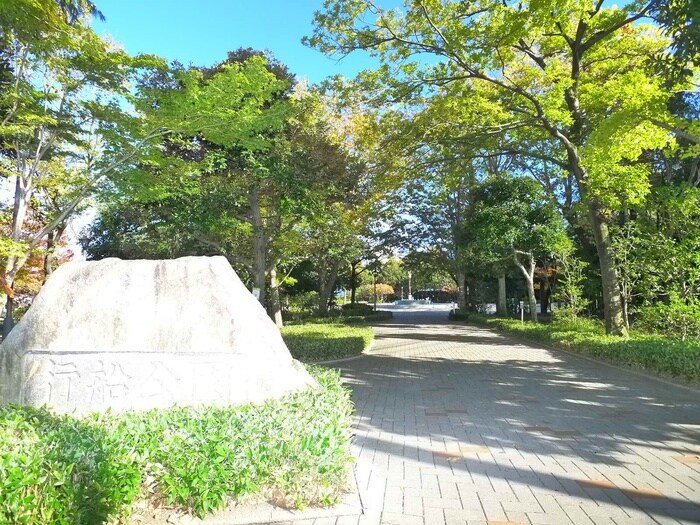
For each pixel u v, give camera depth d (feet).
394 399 27.71
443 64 44.24
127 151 42.19
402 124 47.85
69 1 38.75
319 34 43.96
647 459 17.20
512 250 74.79
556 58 47.01
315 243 69.67
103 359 17.95
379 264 126.41
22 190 44.42
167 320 18.39
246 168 51.67
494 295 124.77
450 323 110.42
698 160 56.03
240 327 18.49
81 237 86.12
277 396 18.15
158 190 45.32
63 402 17.72
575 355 47.62
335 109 51.01
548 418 23.11
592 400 27.14
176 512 11.99
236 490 12.08
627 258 49.08
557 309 71.10
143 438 12.18
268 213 63.67
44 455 10.23
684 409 24.84
